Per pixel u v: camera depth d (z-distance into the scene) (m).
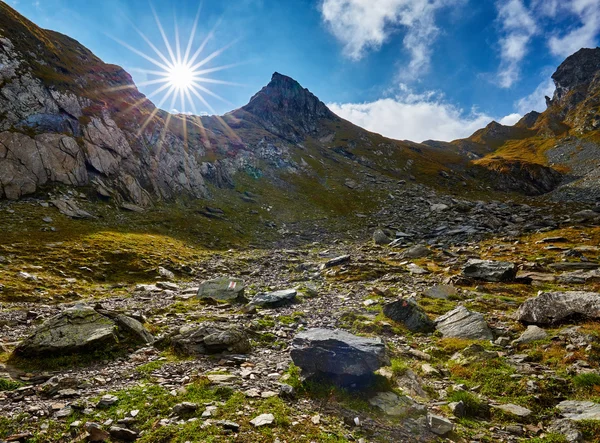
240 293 29.08
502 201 133.75
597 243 47.44
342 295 30.16
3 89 60.97
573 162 187.88
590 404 10.08
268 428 8.64
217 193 99.69
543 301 19.33
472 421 9.93
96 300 27.03
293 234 81.31
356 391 11.13
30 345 13.84
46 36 91.94
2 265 30.88
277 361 14.37
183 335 16.14
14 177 53.34
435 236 73.19
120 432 8.23
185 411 9.43
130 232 55.41
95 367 13.35
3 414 9.12
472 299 25.97
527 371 12.88
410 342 17.72
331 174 145.38
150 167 81.31
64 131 65.75
